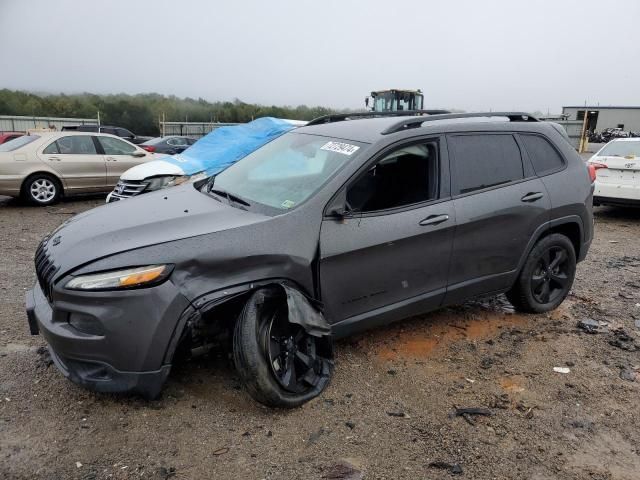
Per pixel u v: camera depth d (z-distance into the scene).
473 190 4.08
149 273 2.90
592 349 4.24
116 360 2.92
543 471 2.80
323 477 2.69
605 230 8.98
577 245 4.97
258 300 3.14
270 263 3.21
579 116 46.03
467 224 3.98
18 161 10.22
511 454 2.93
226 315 3.35
